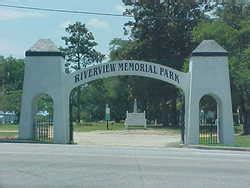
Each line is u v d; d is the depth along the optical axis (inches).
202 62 1563.7
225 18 2539.4
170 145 1567.4
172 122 3280.0
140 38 3070.9
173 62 3014.3
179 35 3019.2
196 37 2322.8
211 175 710.5
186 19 3063.5
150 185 620.1
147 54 3036.4
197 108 1553.9
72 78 1583.4
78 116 4234.7
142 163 835.4
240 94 2138.3
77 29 4365.2
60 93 1565.0
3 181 641.6
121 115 4731.8
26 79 1572.3
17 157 892.0
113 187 605.3
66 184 624.7
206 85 1560.0
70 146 1283.2
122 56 3129.9
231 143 1549.0
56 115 1560.0
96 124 3809.1
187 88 1581.0
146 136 2145.7
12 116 4141.2
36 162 821.9
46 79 1567.4
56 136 1551.4
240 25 2332.7
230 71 2078.0
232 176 703.1
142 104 3794.3
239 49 2202.3
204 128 1676.9
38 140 1550.2
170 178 676.7
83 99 4722.0
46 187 605.0
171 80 1579.7
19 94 4291.3
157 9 3056.1
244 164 845.8
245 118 2277.3
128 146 1425.9
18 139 1542.8
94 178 669.9
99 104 4778.5
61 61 1581.0
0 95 4345.5
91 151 1074.7
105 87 4658.0
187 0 3043.8
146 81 3048.7
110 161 856.9
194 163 849.5
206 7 3090.6
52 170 735.7
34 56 1574.8
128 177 681.0
